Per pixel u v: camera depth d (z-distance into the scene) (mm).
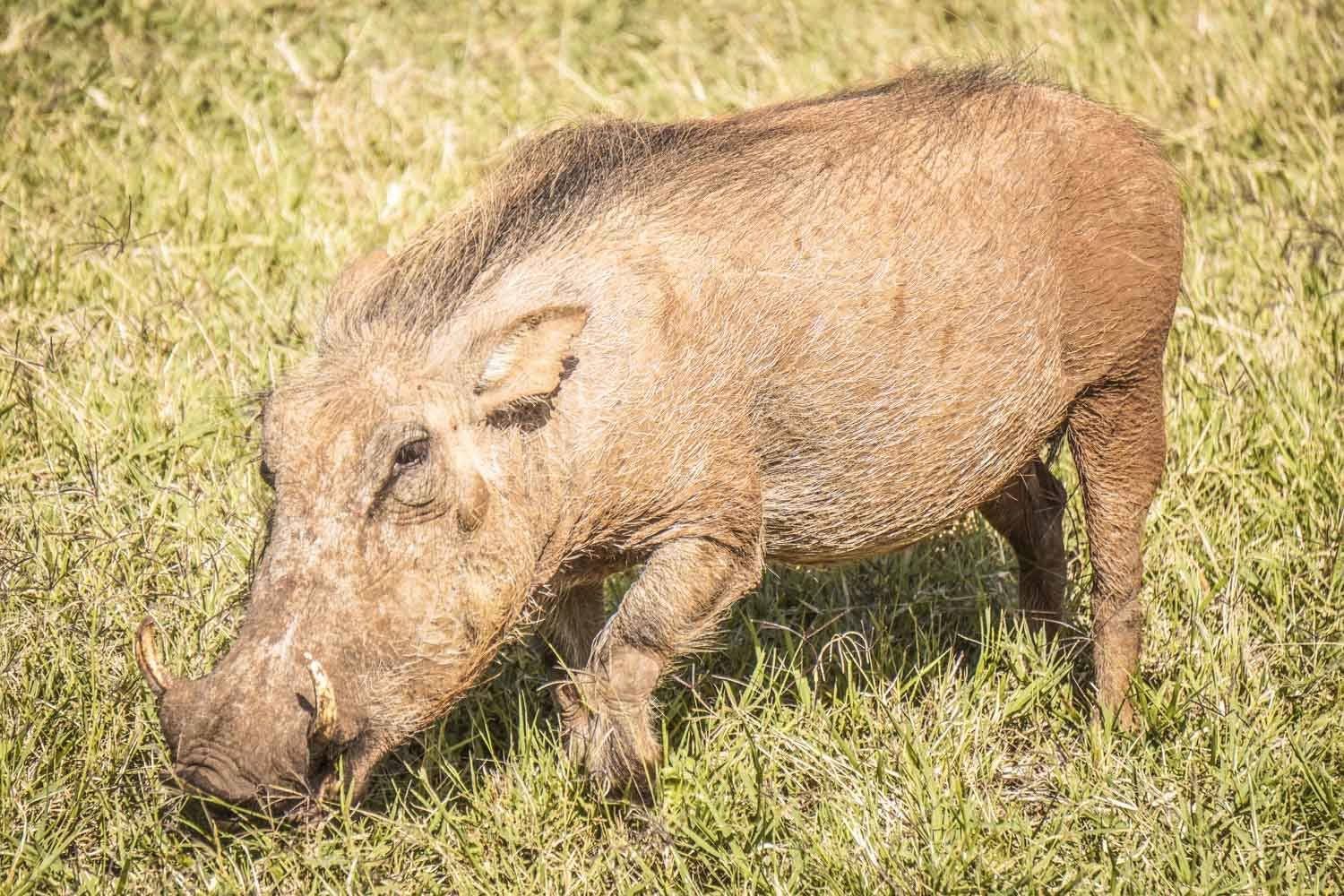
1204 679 8672
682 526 7426
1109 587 8805
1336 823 7727
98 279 11688
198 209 12641
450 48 15672
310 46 15375
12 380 10281
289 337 10898
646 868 7453
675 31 16297
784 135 8016
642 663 7527
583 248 7340
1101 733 8312
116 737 7855
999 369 8023
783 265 7551
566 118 8852
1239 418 10602
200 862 7367
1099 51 15492
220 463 9820
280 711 6410
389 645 6676
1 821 7348
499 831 7602
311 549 6543
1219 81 15055
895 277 7703
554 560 7238
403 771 8211
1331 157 13570
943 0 16969
